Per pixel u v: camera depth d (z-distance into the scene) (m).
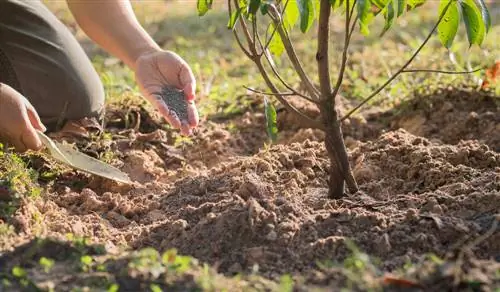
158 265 1.79
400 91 2.72
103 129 2.47
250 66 3.18
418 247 1.87
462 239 1.87
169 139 2.53
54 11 4.10
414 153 2.19
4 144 2.23
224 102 2.77
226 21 3.98
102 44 2.36
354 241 1.88
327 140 2.03
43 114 2.44
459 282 1.74
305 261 1.85
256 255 1.86
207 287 1.75
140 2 4.45
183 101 2.25
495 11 3.96
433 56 3.02
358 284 1.75
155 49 2.31
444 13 1.92
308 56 3.24
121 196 2.17
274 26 2.03
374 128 2.58
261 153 2.29
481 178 2.08
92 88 2.48
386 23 1.87
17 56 2.42
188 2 4.46
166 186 2.22
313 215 1.96
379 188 2.12
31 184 2.11
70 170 2.26
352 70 3.08
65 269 1.82
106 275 1.79
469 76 2.69
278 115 2.63
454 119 2.53
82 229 2.00
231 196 2.05
